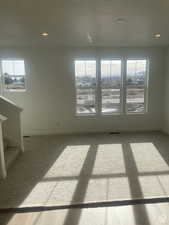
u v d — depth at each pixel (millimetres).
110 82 5223
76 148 4031
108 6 2285
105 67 5133
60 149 3984
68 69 4961
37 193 2381
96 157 3521
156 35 3729
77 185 2559
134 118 5320
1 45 4539
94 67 5129
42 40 4074
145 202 2170
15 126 3764
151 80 5164
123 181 2643
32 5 2230
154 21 2865
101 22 2896
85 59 5000
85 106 5285
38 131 5156
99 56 4969
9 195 2342
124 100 5250
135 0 2119
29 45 4574
